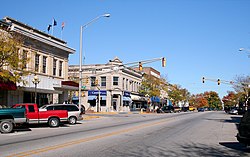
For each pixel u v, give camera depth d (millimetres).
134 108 76812
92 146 13094
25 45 31984
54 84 36438
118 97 66750
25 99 33438
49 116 24156
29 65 32625
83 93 65875
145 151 12016
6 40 25359
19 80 25906
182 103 134500
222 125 29078
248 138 12562
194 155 11461
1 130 19344
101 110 65875
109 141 14953
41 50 35188
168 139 16344
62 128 23469
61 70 40031
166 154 11445
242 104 83250
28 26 33875
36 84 30453
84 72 67812
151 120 35656
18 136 17469
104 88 66438
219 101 168000
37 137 16766
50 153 11133
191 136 18250
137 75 78188
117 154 11156
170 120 36000
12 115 19625
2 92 30312
